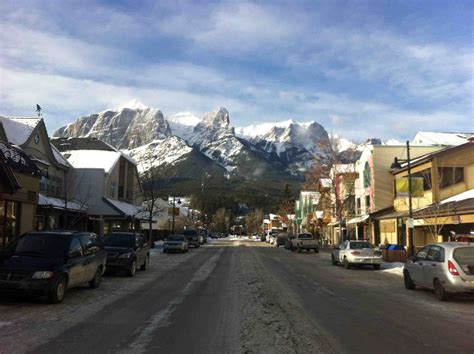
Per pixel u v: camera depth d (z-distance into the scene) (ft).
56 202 108.06
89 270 47.75
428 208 105.70
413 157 144.05
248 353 24.64
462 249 44.86
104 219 149.18
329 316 35.88
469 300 44.98
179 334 28.91
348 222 167.22
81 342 26.53
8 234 72.28
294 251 156.15
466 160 114.42
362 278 66.69
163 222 251.39
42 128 108.58
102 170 141.79
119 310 37.32
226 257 113.70
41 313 35.47
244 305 40.27
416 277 50.37
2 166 62.49
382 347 26.21
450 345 26.76
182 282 58.23
